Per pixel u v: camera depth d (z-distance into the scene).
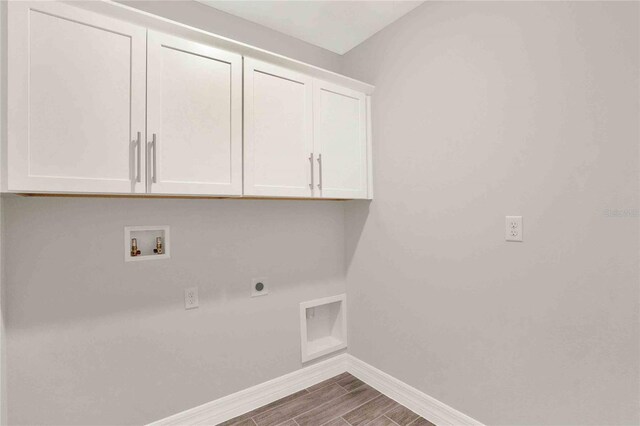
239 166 1.62
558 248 1.34
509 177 1.50
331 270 2.40
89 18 1.27
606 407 1.22
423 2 1.89
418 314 1.93
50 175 1.18
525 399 1.45
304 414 1.92
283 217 2.16
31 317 1.39
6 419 1.33
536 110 1.40
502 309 1.53
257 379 2.03
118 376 1.59
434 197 1.83
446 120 1.76
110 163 1.30
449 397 1.76
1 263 1.30
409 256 1.98
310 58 2.34
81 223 1.51
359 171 2.16
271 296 2.10
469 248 1.66
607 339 1.22
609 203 1.21
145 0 1.71
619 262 1.18
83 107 1.25
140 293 1.65
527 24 1.43
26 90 1.15
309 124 1.90
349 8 1.94
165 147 1.42
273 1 1.88
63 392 1.46
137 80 1.36
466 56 1.66
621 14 1.17
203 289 1.84
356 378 2.34
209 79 1.55
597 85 1.23
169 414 1.72
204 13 1.89
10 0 1.13
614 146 1.19
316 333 2.44
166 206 1.73
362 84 2.16
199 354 1.82
